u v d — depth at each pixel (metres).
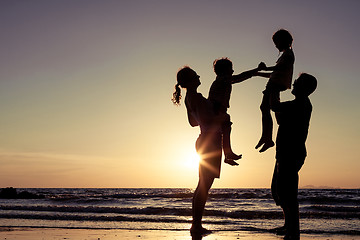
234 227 7.46
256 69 5.42
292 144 4.96
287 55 5.51
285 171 4.98
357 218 10.41
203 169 5.47
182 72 5.45
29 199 25.19
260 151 5.63
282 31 5.64
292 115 5.00
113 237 5.90
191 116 5.63
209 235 5.86
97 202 22.80
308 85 4.98
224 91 5.34
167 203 23.31
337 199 23.89
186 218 9.98
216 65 5.44
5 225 8.21
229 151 5.33
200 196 5.64
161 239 5.49
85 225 8.14
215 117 5.30
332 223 8.85
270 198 30.52
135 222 9.01
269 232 6.46
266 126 5.53
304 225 8.32
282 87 5.39
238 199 28.67
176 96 5.62
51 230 7.13
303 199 24.59
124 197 33.53
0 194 27.23
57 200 23.11
